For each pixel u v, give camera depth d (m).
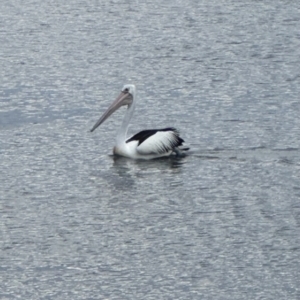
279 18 41.31
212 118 29.34
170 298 19.22
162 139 26.05
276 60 35.66
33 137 27.73
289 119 29.09
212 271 20.20
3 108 30.53
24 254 20.86
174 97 31.52
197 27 40.19
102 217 22.56
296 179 24.53
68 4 44.00
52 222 22.30
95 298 19.22
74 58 36.12
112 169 25.36
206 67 34.84
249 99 31.16
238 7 43.06
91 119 29.47
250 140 27.36
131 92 26.44
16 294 19.38
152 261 20.59
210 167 25.42
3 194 23.80
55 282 19.78
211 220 22.39
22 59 36.03
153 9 42.94
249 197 23.56
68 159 26.06
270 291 19.47
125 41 38.38
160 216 22.61
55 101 31.23
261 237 21.56
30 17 42.03
